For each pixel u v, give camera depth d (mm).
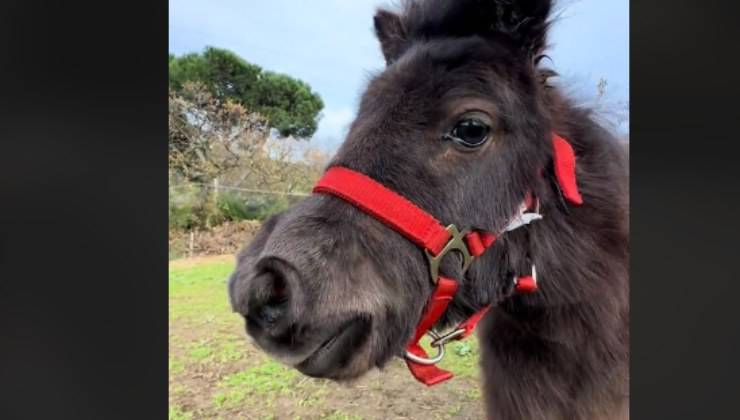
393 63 1263
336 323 956
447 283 1096
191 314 3260
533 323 1450
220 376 2586
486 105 1102
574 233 1327
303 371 1003
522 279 1219
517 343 1589
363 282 990
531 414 1572
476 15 1208
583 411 1515
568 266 1314
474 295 1181
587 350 1455
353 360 1011
